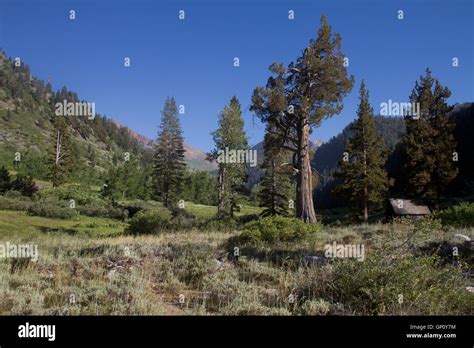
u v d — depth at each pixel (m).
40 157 102.81
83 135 189.38
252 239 14.99
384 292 7.35
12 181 64.19
